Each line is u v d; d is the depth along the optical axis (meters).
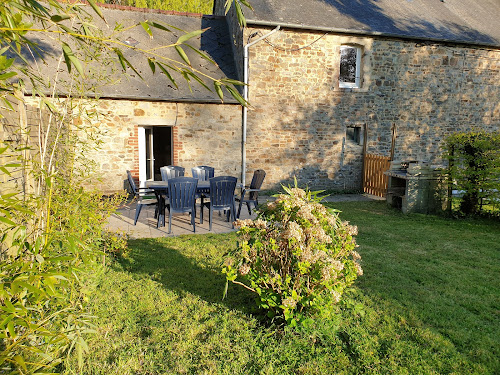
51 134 3.13
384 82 9.71
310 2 9.77
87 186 6.30
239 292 3.29
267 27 8.55
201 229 5.74
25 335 1.52
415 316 2.85
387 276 3.71
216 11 11.45
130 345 2.41
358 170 9.94
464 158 6.56
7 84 1.55
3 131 2.30
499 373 2.21
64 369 2.11
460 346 2.49
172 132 8.22
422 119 10.23
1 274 1.40
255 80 8.70
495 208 6.77
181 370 2.17
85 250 2.10
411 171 6.89
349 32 8.96
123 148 7.77
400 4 11.09
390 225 6.03
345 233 2.88
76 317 1.93
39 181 2.41
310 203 2.91
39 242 1.68
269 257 2.74
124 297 3.10
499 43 10.25
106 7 8.94
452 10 11.66
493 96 10.82
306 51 8.95
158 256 4.27
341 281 2.76
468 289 3.42
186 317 2.79
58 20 1.32
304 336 2.51
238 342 2.48
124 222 6.14
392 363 2.27
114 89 7.49
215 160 8.59
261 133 8.95
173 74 8.43
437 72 10.13
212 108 8.38
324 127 9.45
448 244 4.93
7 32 1.30
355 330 2.63
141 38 8.65
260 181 6.61
